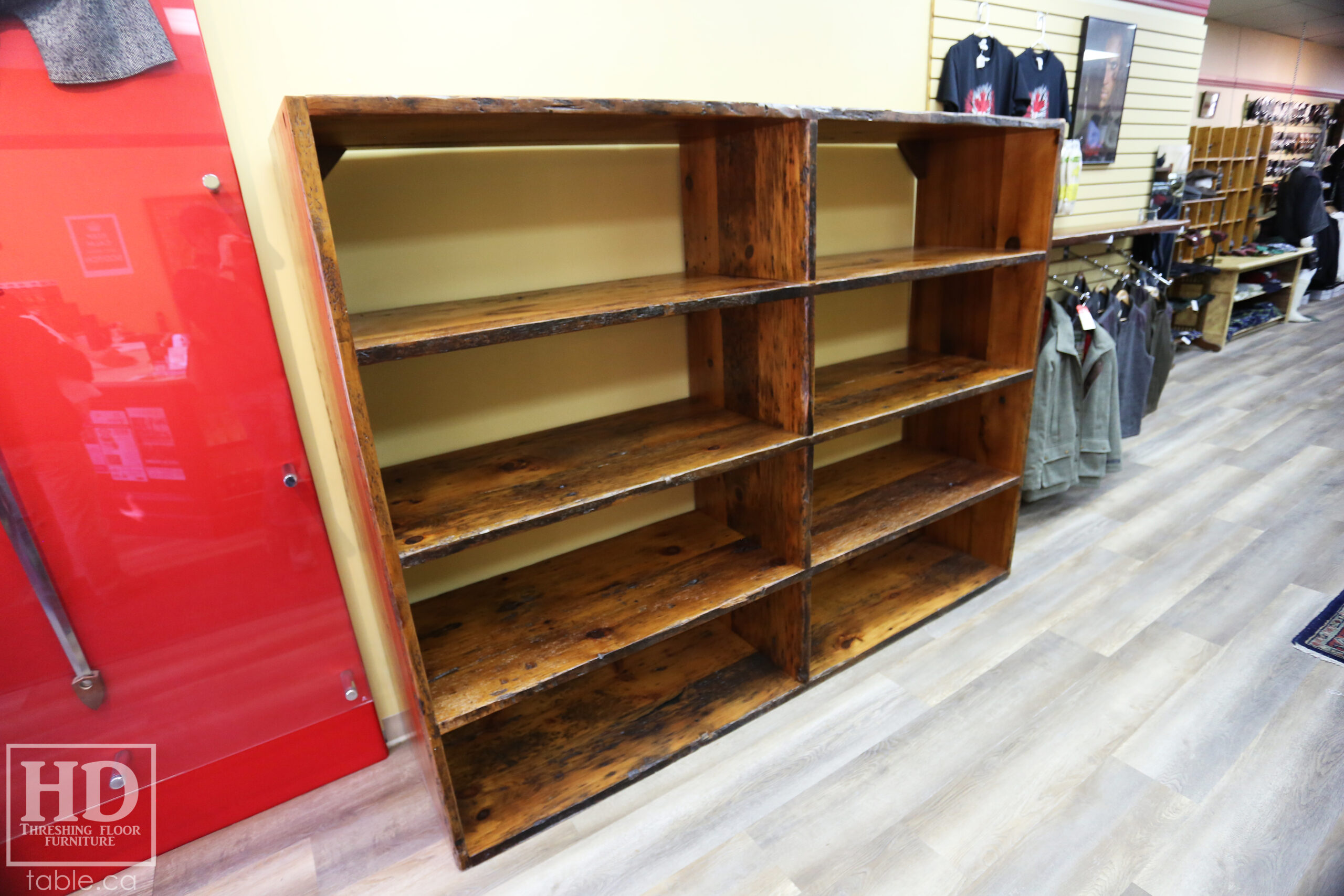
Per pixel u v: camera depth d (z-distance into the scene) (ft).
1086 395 9.98
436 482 5.45
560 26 5.76
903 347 9.44
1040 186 7.24
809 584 6.54
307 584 5.62
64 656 4.83
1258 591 8.20
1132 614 7.91
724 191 6.21
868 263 6.91
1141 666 7.06
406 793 6.04
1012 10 8.99
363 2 4.94
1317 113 28.32
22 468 4.37
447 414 6.04
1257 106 25.55
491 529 4.58
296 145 3.45
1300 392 15.29
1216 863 4.95
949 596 8.29
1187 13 11.94
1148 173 12.74
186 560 5.07
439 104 3.80
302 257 4.34
